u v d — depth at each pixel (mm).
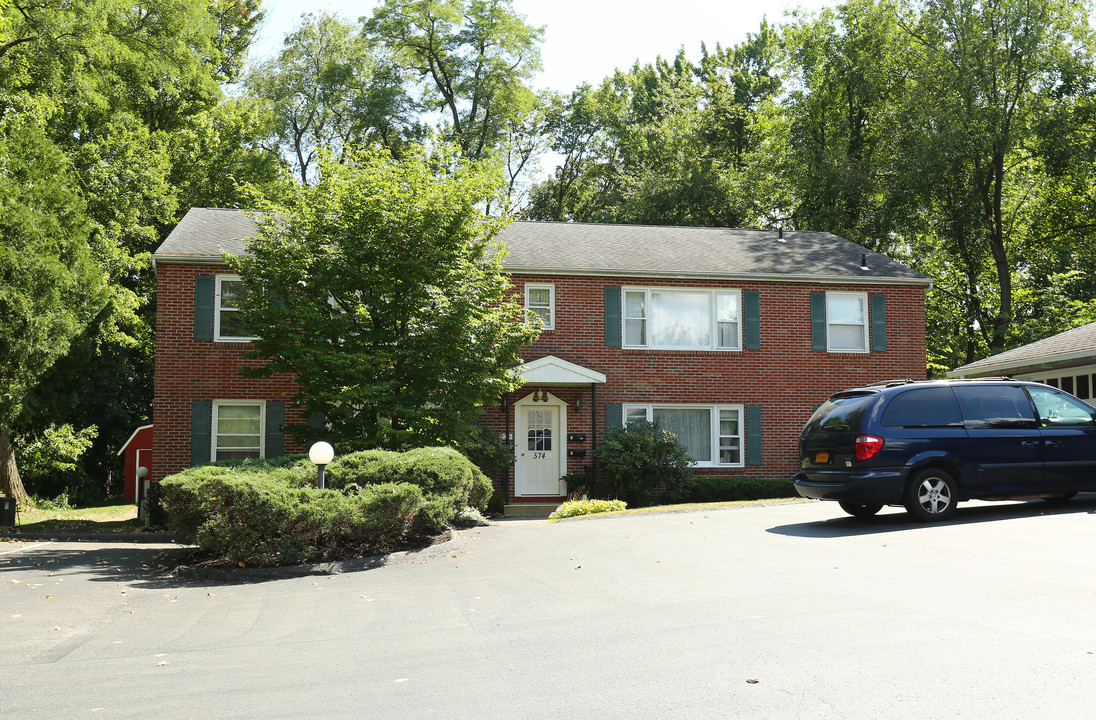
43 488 30391
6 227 20188
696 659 5785
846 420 12391
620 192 45875
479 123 45531
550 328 23531
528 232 25984
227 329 21859
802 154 36750
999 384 12758
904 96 34344
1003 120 32438
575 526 15445
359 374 15727
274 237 16750
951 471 12219
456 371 16344
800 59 38969
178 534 12734
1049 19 32031
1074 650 5461
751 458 24125
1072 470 12633
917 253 37656
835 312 24922
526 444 23359
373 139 44812
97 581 11312
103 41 26172
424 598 9000
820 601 7355
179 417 21422
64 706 5406
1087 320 33250
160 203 30109
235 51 44156
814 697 4844
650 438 22203
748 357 24328
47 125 29000
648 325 24141
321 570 11617
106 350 31922
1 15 24016
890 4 35375
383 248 16203
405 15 42938
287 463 14164
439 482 13688
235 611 8859
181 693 5598
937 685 4930
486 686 5434
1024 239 38406
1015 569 8102
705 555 10492
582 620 7324
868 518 12984
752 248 26562
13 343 19547
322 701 5270
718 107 46094
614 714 4754
